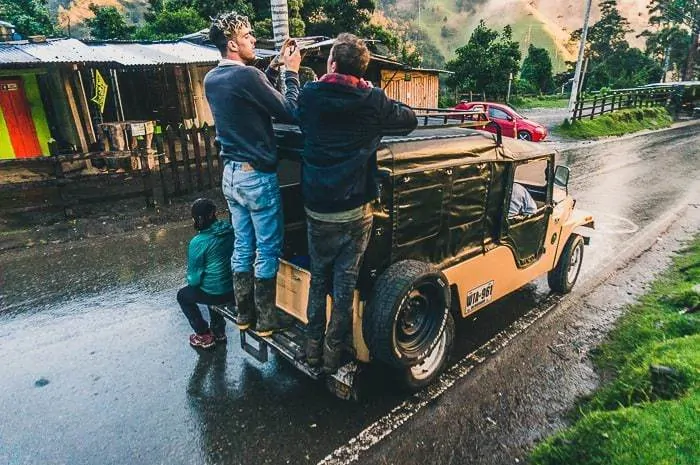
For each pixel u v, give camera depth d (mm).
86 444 3139
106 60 10453
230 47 2828
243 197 2895
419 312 3342
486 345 4355
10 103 12156
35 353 4215
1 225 7805
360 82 2473
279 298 3494
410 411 3441
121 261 6406
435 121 4539
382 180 2857
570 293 5480
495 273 4129
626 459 2582
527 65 49781
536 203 4707
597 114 24453
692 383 3137
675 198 10047
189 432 3246
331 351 2887
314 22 25828
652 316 4734
